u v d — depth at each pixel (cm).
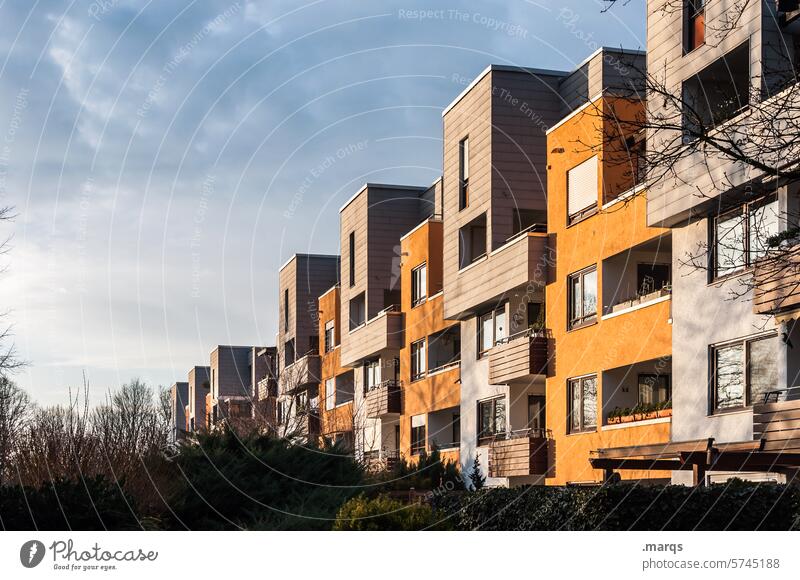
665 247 2597
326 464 2119
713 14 2130
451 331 4138
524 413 3309
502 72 3238
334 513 1902
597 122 2664
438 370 4044
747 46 2053
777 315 2006
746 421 2084
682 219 2266
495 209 3212
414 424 4244
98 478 1655
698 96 2222
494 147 3216
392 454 4591
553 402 2947
